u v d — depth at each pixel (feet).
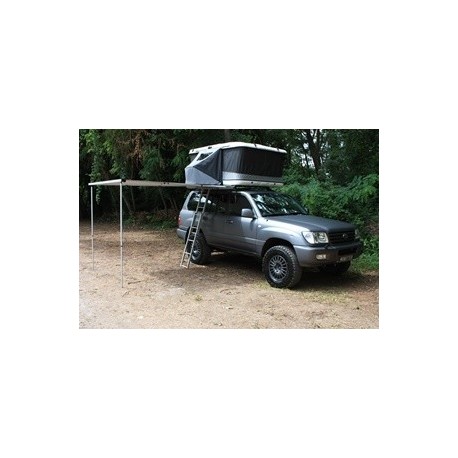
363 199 33.71
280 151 29.12
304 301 22.29
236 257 34.27
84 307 21.43
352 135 39.45
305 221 24.88
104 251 38.27
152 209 65.77
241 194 27.86
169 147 51.62
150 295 23.48
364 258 30.71
